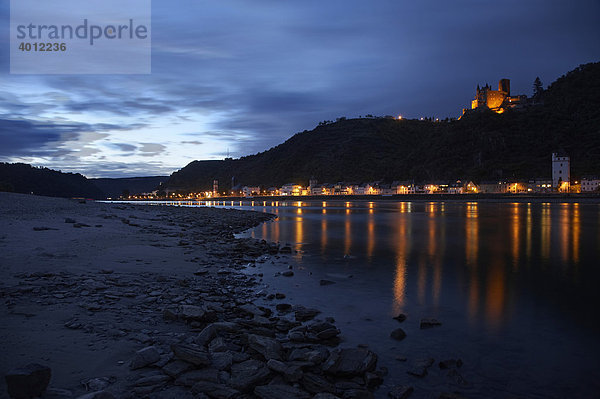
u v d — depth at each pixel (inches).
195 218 1785.2
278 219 2321.6
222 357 262.7
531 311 457.4
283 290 538.6
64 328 292.2
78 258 577.6
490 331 388.2
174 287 482.0
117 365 240.5
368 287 567.5
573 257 874.1
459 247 1038.4
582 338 371.6
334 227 1707.7
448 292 545.6
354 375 270.5
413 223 1952.5
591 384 281.0
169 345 282.4
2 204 1082.1
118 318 333.7
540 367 307.7
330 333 354.0
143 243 812.6
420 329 390.9
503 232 1454.2
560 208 3666.3
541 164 7130.9
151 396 207.3
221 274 609.0
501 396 261.3
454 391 265.1
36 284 406.3
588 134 7504.9
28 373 184.1
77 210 1259.8
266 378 245.0
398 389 257.8
